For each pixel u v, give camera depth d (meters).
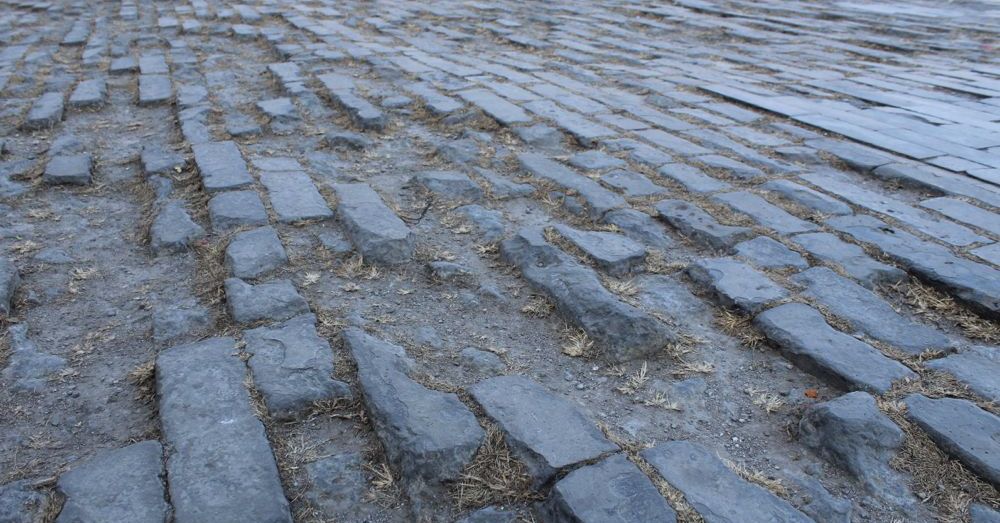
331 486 2.32
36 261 3.75
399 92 6.82
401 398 2.61
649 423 2.61
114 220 4.27
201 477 2.28
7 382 2.83
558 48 9.18
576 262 3.57
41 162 5.09
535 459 2.34
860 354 2.88
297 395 2.63
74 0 12.95
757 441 2.54
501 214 4.27
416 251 3.79
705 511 2.15
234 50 8.88
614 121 5.98
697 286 3.48
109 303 3.38
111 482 2.27
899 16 12.05
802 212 4.25
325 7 12.09
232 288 3.33
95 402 2.72
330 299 3.33
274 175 4.71
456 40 9.69
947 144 5.45
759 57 8.86
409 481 2.30
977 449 2.37
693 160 5.06
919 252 3.70
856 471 2.35
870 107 6.55
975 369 2.80
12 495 2.25
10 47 9.08
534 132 5.64
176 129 5.82
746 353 3.01
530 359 2.96
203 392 2.65
